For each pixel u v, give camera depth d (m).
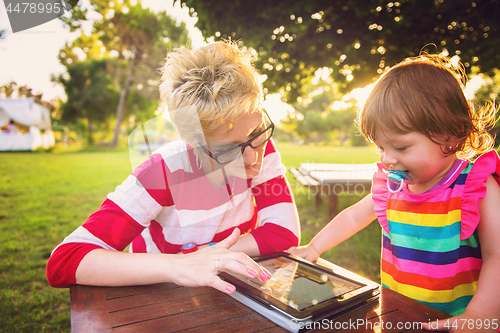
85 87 30.95
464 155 1.04
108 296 0.83
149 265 0.88
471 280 0.97
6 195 6.09
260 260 1.03
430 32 4.14
